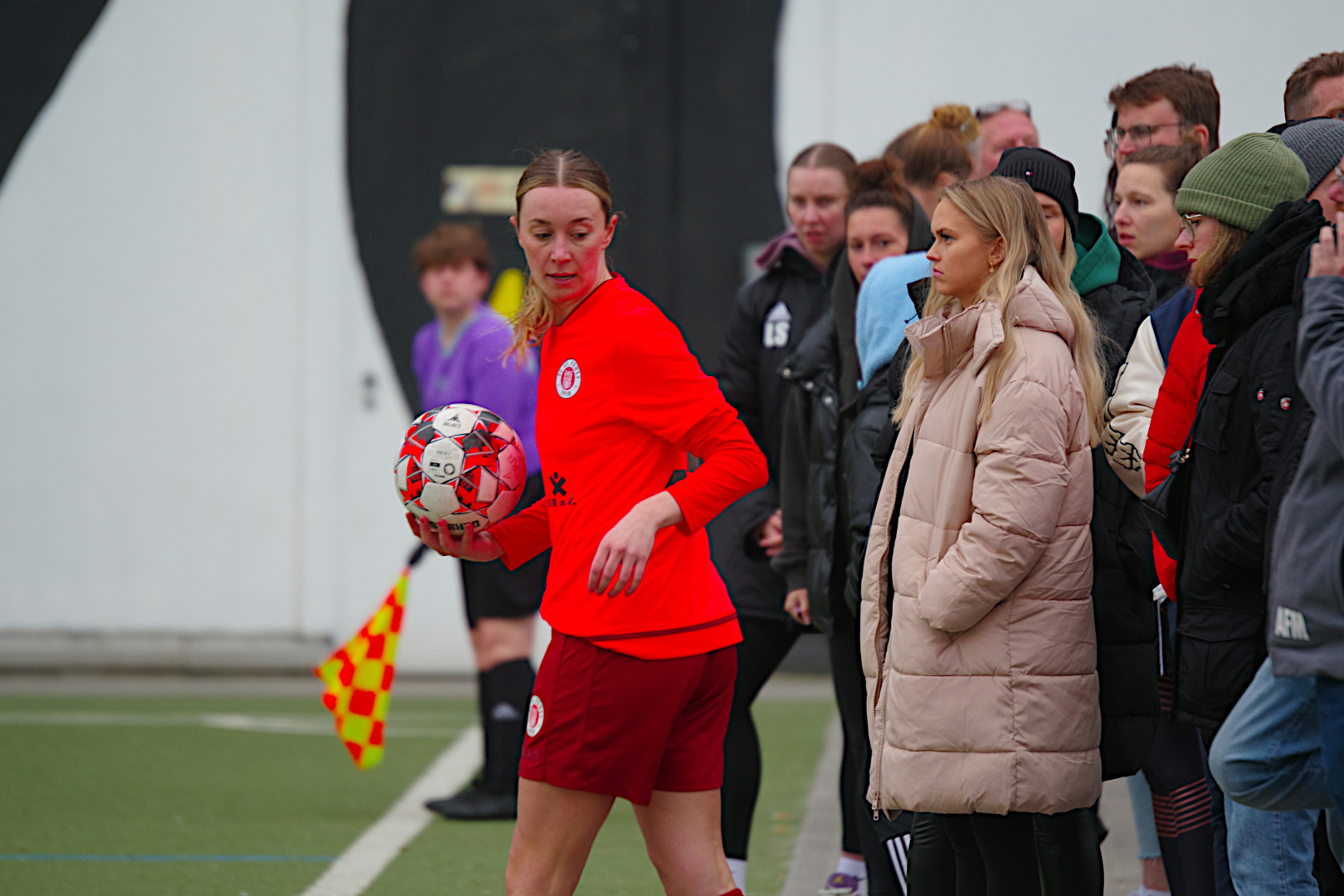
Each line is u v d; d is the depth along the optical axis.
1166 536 12.49
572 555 12.57
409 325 36.16
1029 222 12.78
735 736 18.05
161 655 36.16
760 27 35.62
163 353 36.22
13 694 34.16
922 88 35.22
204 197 36.12
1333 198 13.06
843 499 16.30
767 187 35.78
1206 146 18.22
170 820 22.70
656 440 12.56
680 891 12.82
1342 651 10.70
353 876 19.50
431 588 36.34
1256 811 13.03
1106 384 14.19
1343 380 10.55
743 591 18.42
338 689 21.58
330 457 36.31
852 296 17.00
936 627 12.29
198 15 36.03
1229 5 33.25
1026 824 12.77
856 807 17.12
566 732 12.34
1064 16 34.38
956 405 12.56
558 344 12.76
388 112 36.12
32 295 36.19
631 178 35.97
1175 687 12.73
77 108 36.12
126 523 36.31
